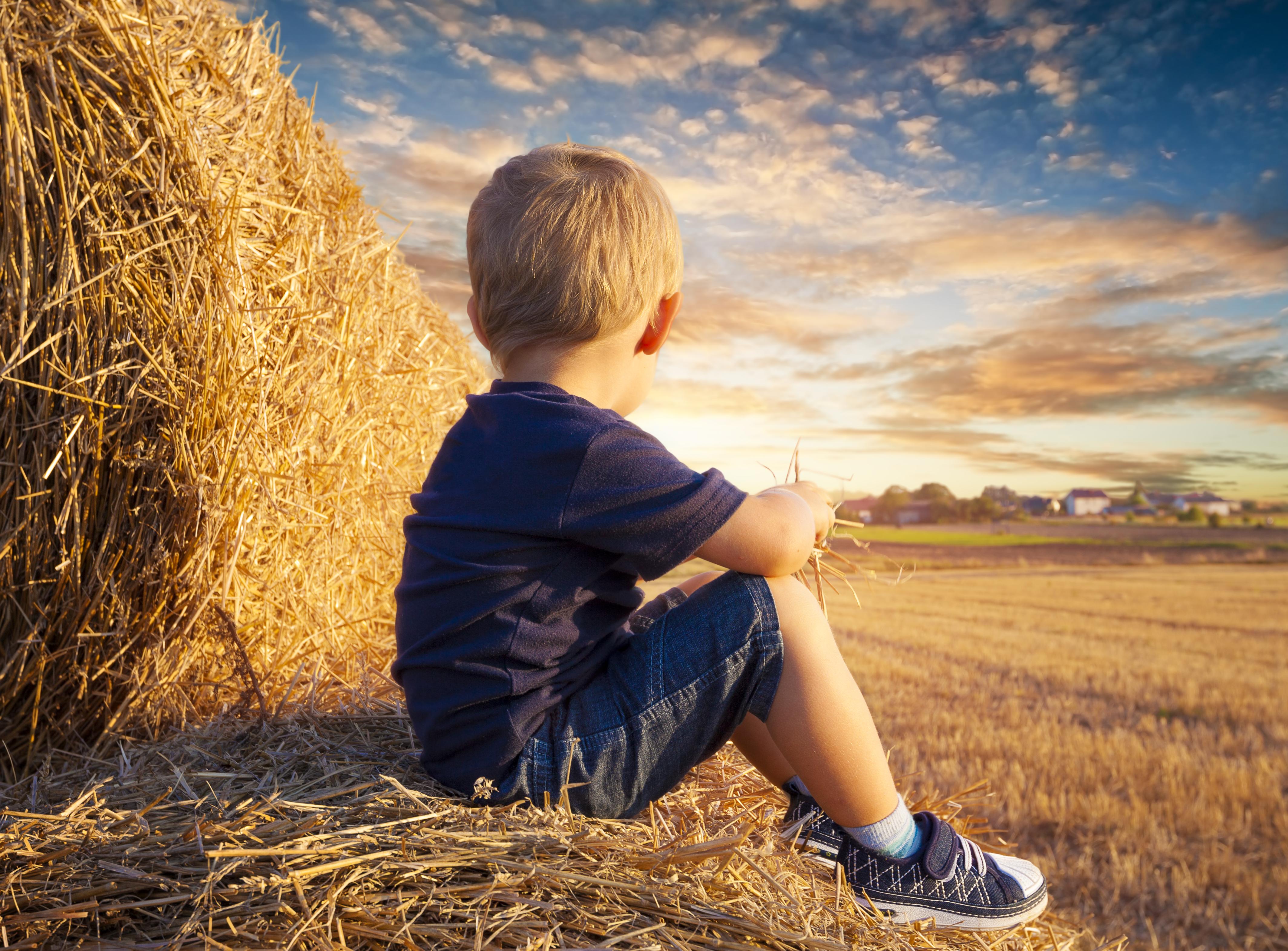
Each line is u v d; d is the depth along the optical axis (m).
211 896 0.97
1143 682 8.49
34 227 1.64
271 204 1.97
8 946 0.92
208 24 1.95
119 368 1.67
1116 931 3.56
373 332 2.46
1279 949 3.42
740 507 1.25
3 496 1.66
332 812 1.16
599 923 0.97
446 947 0.91
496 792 1.23
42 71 1.64
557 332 1.33
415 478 2.88
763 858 1.23
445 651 1.25
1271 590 19.22
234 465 1.83
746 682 1.26
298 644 2.07
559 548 1.24
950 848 1.32
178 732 1.70
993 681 8.46
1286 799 5.02
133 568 1.75
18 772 1.68
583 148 1.46
